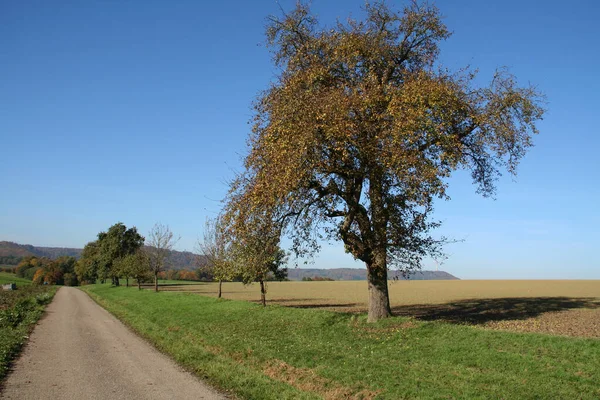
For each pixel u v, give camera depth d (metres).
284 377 12.15
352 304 41.19
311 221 20.52
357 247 19.39
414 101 16.64
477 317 24.72
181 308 33.00
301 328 20.33
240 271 23.30
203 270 45.53
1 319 24.97
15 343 17.73
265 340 18.00
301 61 20.69
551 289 65.25
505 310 29.06
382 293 19.73
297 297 55.38
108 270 94.50
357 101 16.98
